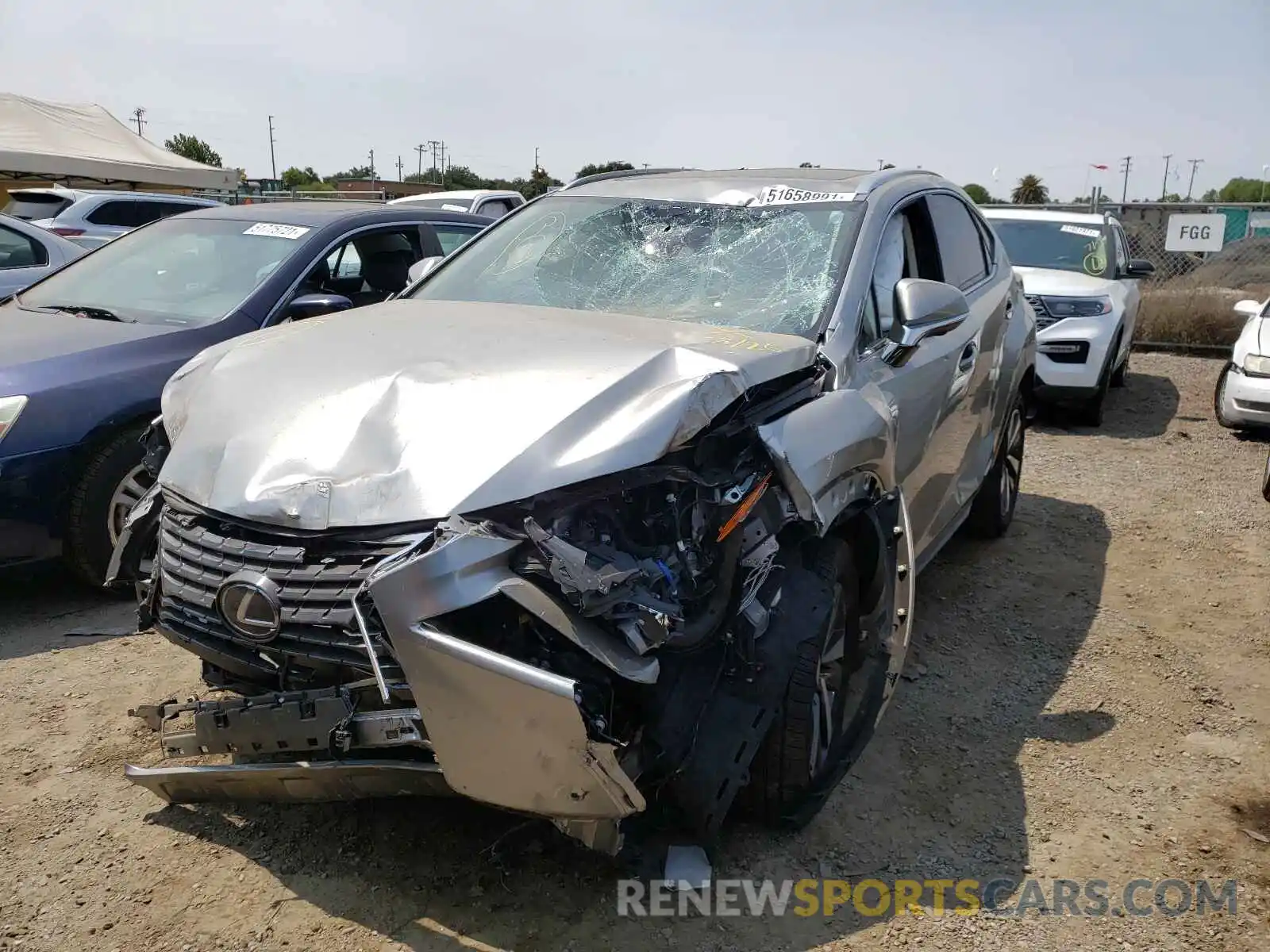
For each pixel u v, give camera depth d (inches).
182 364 191.2
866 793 133.1
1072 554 229.0
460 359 114.7
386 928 105.3
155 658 165.0
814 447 113.9
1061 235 422.6
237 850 117.7
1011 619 191.8
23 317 208.7
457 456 99.6
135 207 559.5
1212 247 573.9
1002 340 204.1
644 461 99.5
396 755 100.9
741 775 107.3
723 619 106.1
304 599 98.0
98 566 181.6
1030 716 155.2
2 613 182.5
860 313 142.6
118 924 105.6
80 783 130.4
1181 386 458.6
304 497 100.8
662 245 158.1
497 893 110.6
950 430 176.2
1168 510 263.7
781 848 120.3
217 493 106.4
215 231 237.0
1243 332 372.5
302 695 99.5
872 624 136.7
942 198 190.7
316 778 102.0
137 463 183.2
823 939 106.0
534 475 97.5
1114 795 134.6
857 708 133.7
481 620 95.7
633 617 96.9
